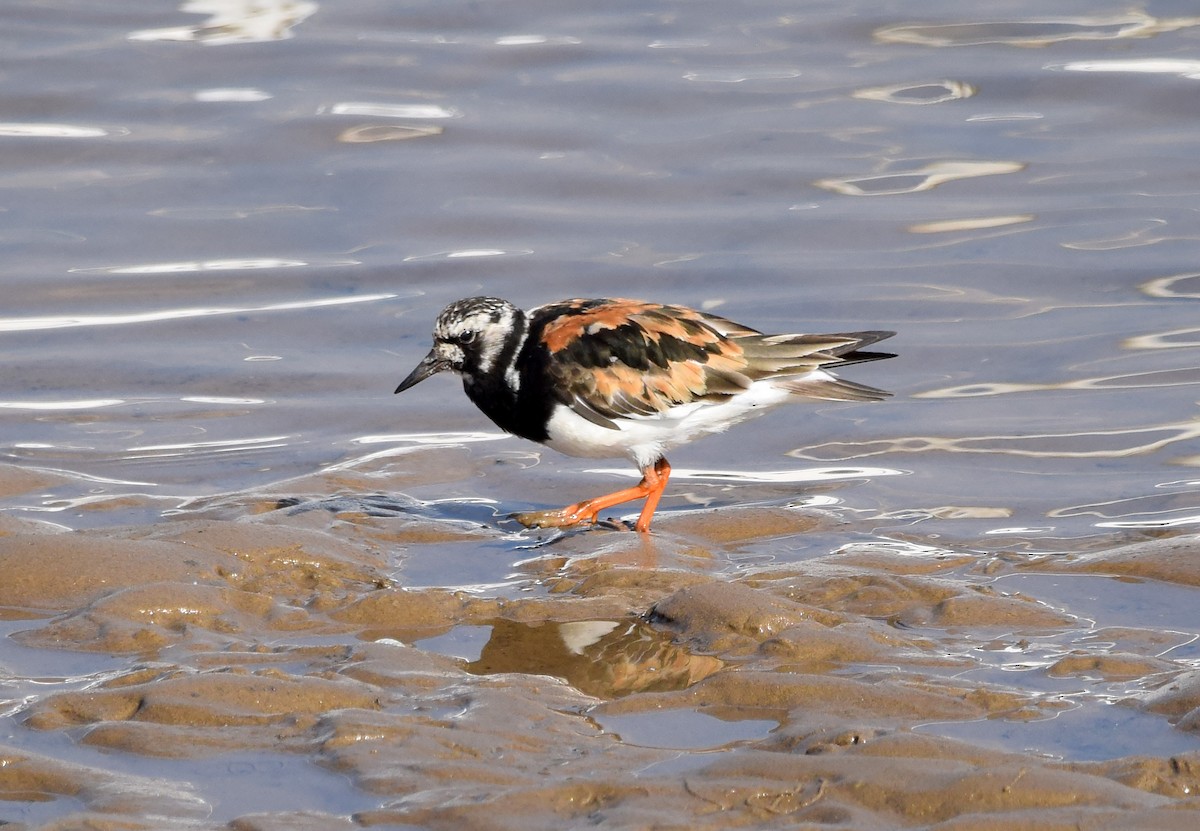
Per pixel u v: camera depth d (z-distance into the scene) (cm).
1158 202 1947
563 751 792
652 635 987
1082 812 698
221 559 1088
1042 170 2041
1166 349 1609
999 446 1418
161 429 1470
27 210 1953
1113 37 2362
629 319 1269
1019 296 1747
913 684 873
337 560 1113
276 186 2027
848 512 1279
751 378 1271
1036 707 845
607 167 2062
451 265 1848
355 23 2445
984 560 1123
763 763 755
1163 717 827
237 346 1666
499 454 1441
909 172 2044
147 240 1898
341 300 1772
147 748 792
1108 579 1075
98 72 2270
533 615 1023
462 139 2130
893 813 714
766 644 951
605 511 1323
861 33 2416
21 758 775
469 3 2494
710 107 2208
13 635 971
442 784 751
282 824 711
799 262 1838
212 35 2406
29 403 1516
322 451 1434
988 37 2388
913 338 1655
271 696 845
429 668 909
